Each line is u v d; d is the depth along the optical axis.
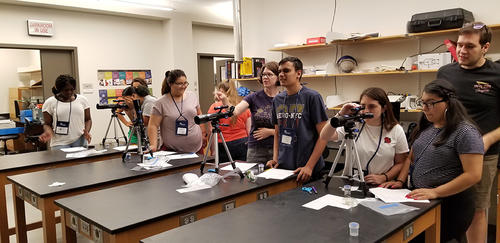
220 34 8.27
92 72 6.49
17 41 5.68
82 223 1.78
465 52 2.15
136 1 6.40
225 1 7.09
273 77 2.79
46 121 3.86
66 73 6.32
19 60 8.88
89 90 6.46
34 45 5.83
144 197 1.99
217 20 7.79
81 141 4.02
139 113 2.96
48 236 2.21
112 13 6.51
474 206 1.89
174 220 1.78
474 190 1.92
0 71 8.63
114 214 1.73
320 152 2.31
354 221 1.55
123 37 6.84
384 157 2.14
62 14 6.09
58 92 3.83
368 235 1.40
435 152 1.87
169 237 1.40
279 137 2.56
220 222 1.55
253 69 4.84
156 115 3.23
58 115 3.81
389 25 4.07
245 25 5.23
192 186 2.18
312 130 2.43
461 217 1.86
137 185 2.24
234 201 2.05
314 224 1.52
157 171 2.68
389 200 1.79
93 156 3.39
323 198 1.86
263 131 2.85
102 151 3.55
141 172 2.64
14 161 3.16
